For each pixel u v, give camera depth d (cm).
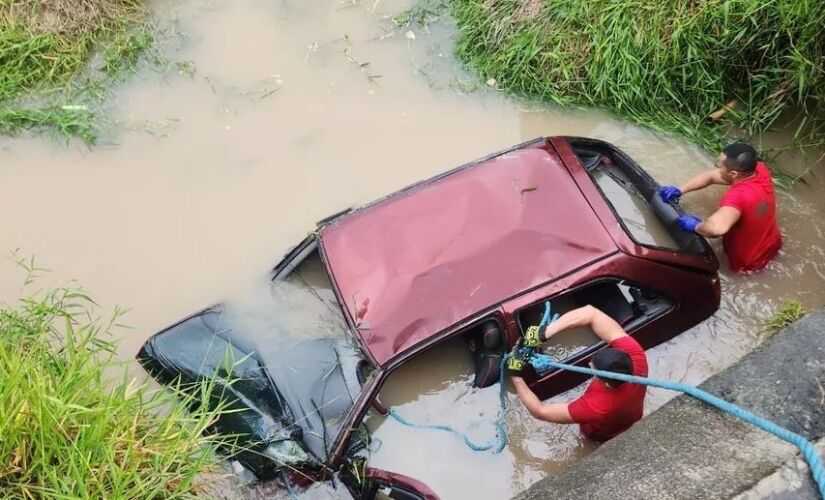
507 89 667
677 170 618
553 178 484
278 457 437
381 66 690
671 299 483
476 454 470
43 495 343
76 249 580
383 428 470
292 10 732
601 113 653
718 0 620
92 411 364
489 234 464
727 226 509
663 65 634
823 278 553
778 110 613
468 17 703
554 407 455
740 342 517
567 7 662
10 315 464
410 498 427
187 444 388
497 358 470
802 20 584
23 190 614
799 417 328
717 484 299
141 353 483
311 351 468
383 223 481
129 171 625
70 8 694
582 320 446
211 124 652
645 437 345
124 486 349
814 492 289
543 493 337
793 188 599
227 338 483
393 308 450
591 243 462
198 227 592
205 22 722
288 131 648
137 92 672
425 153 633
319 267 507
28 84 668
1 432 344
